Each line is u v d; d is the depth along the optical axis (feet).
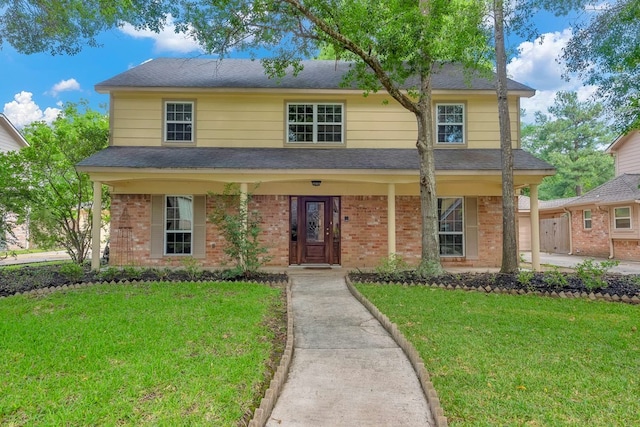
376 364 13.37
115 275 29.53
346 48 28.89
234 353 13.79
